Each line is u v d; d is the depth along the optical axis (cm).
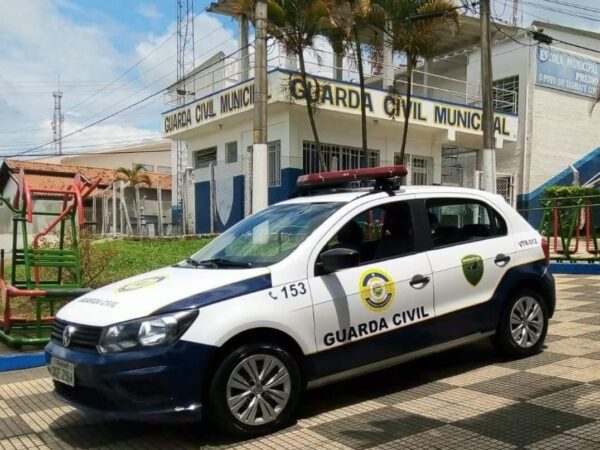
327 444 424
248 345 444
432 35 1496
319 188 625
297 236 511
